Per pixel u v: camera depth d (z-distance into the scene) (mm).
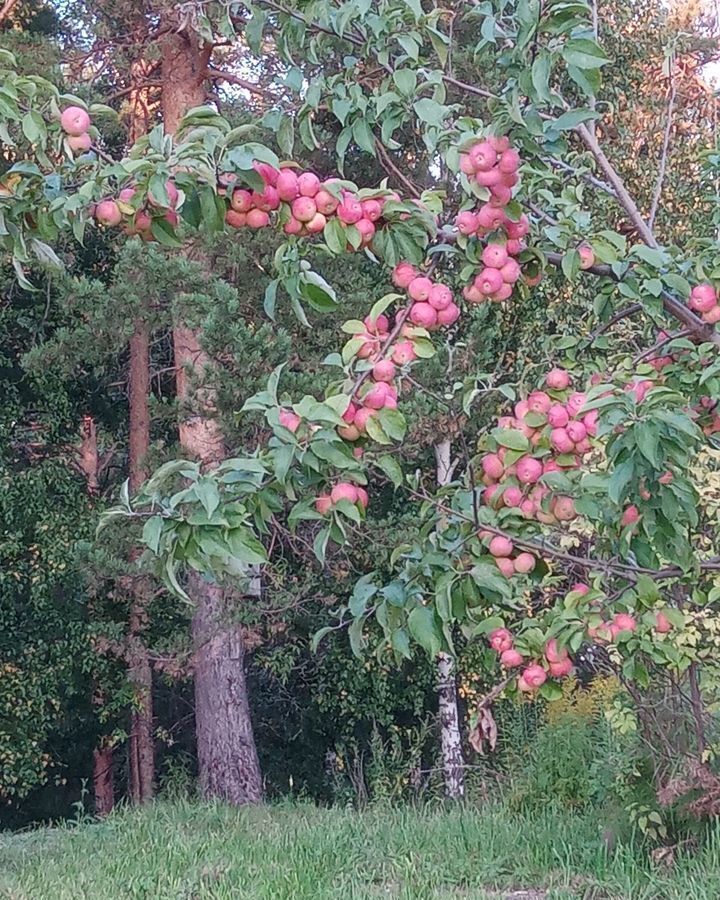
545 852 6395
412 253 2355
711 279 2375
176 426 10594
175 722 13070
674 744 6023
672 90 3416
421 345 2266
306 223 2248
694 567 2629
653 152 9141
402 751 11719
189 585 10102
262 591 10414
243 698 10594
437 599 2379
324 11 2529
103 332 8367
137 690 11289
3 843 7949
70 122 2201
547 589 3832
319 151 9234
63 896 5883
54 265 2402
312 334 9031
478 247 2400
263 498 2238
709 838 5750
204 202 2180
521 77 2195
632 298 2414
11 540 10742
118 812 9367
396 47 2680
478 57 2520
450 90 6371
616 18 9344
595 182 2809
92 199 2209
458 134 2330
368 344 2277
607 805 6539
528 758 8914
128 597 10828
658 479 2240
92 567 9062
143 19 10422
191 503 2133
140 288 8008
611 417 2072
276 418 2127
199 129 2195
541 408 2498
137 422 11680
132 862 6695
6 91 2146
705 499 5152
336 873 6320
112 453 13250
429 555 2492
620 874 5727
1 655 10875
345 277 8906
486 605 2639
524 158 2545
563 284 8672
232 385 8039
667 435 2080
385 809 9078
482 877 6137
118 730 11680
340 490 2219
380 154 2725
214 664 10531
